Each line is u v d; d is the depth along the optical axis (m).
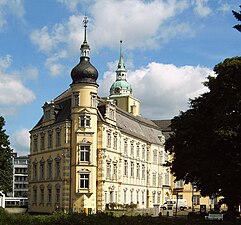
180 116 59.03
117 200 92.38
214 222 32.47
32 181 95.88
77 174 82.62
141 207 105.75
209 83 57.38
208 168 51.25
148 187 110.75
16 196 197.12
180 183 128.62
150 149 113.00
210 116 54.88
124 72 151.38
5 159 94.50
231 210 53.53
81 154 83.38
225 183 51.19
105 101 90.06
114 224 25.75
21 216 27.77
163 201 118.38
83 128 83.88
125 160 97.75
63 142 85.38
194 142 55.62
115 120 93.44
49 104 91.81
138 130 109.81
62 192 84.12
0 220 26.89
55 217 26.92
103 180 84.94
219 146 51.69
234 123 49.97
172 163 59.41
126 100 137.38
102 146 85.56
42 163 92.88
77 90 84.62
